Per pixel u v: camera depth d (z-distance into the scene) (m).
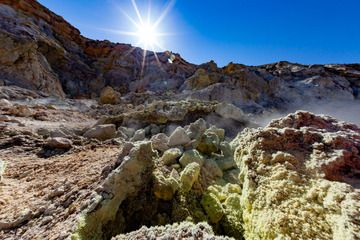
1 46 23.73
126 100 26.75
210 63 40.06
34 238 2.56
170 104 12.19
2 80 21.47
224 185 4.34
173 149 5.10
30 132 8.85
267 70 36.84
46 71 27.88
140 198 3.41
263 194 2.56
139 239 2.04
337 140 2.81
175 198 3.58
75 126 12.63
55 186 3.98
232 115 11.43
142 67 44.66
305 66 35.94
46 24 38.47
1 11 29.97
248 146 3.34
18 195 3.86
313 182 2.40
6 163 5.73
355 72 32.59
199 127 6.31
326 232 1.91
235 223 3.19
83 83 35.91
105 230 2.78
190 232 2.00
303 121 3.47
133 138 8.22
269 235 2.18
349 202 1.95
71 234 2.40
